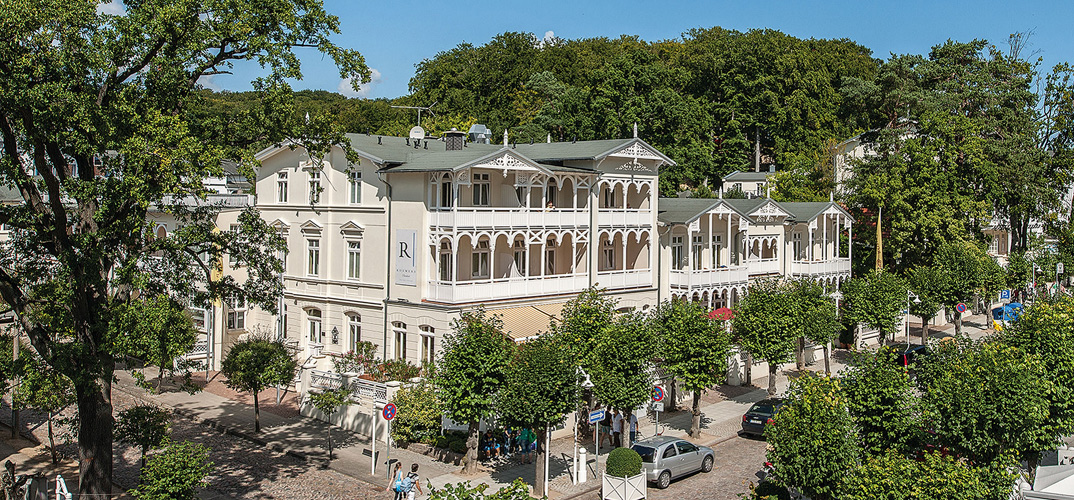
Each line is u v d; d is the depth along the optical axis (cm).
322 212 4784
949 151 6856
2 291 2747
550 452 3631
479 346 3158
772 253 6103
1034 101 8431
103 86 2659
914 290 6041
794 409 2498
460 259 4553
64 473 3212
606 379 3334
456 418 3183
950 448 2677
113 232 2653
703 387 3853
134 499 2927
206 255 4828
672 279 5278
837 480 2380
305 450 3509
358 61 2959
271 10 2794
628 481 2928
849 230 6456
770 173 8850
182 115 2756
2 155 2617
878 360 2789
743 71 9962
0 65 2423
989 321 6900
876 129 8925
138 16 2625
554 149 5084
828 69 11044
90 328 2708
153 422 2884
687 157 8462
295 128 2992
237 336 4962
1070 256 7981
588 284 4894
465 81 10512
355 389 3831
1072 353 3272
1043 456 3194
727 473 3359
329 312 4769
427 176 4319
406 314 4394
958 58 8788
